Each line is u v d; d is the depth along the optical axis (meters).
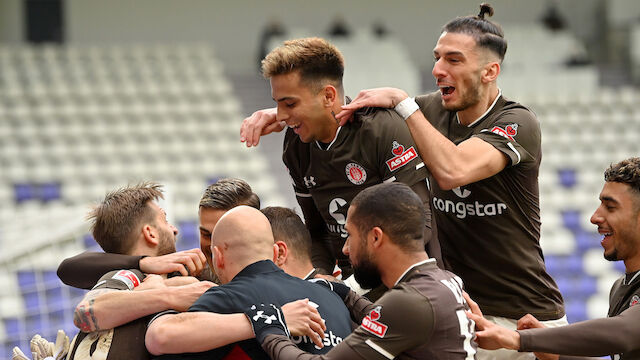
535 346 7.16
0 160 35.59
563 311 9.12
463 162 7.92
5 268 20.25
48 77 41.84
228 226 7.01
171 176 35.72
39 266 20.69
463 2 53.91
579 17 52.84
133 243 7.88
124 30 51.28
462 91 8.30
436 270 6.74
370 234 6.67
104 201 8.09
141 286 7.34
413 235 6.66
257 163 36.75
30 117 38.56
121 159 36.50
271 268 6.96
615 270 29.64
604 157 37.81
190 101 41.47
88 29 50.88
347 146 8.01
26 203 33.56
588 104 41.25
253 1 52.50
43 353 8.09
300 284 7.03
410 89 43.62
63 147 36.94
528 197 8.70
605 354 7.41
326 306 7.00
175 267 7.65
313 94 7.75
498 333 7.03
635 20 50.09
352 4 53.41
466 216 8.73
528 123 8.45
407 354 6.54
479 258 8.82
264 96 45.38
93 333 7.17
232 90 45.75
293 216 8.12
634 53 48.00
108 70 42.94
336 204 8.43
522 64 46.41
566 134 39.41
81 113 39.12
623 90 45.75
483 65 8.27
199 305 6.67
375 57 44.69
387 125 7.89
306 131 7.95
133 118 39.53
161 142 38.09
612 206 8.16
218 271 7.12
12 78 41.31
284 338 6.39
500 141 8.24
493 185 8.51
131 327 7.11
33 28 50.28
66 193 33.78
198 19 52.03
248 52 52.66
